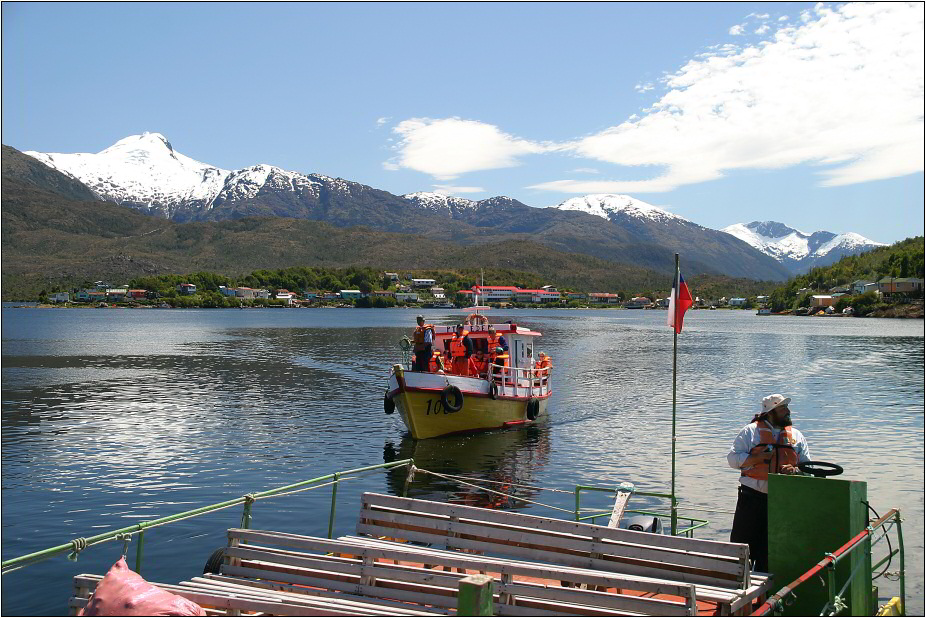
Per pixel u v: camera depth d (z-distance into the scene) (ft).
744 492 31.53
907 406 115.96
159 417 104.73
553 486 66.54
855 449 82.69
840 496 25.84
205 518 56.29
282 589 27.53
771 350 248.73
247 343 280.72
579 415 107.76
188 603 22.04
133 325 470.80
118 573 22.65
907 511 57.57
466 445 85.35
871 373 170.09
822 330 419.13
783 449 30.83
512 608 24.90
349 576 26.78
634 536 27.73
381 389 138.62
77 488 65.51
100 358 210.18
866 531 26.84
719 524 53.83
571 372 173.17
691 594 23.63
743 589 25.39
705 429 95.61
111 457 78.38
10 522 55.77
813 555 26.14
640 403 120.37
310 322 533.96
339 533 52.95
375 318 638.53
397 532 30.89
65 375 163.12
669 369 179.52
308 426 97.66
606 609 24.14
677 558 26.55
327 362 197.77
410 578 25.99
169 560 47.83
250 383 148.15
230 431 93.76
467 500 61.82
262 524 55.01
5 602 41.04
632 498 62.13
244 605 24.38
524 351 101.35
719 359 211.41
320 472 72.23
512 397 95.09
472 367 95.81
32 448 82.74
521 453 80.84
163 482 67.97
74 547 27.02
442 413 87.81
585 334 365.20
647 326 479.82
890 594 40.98
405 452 81.30
